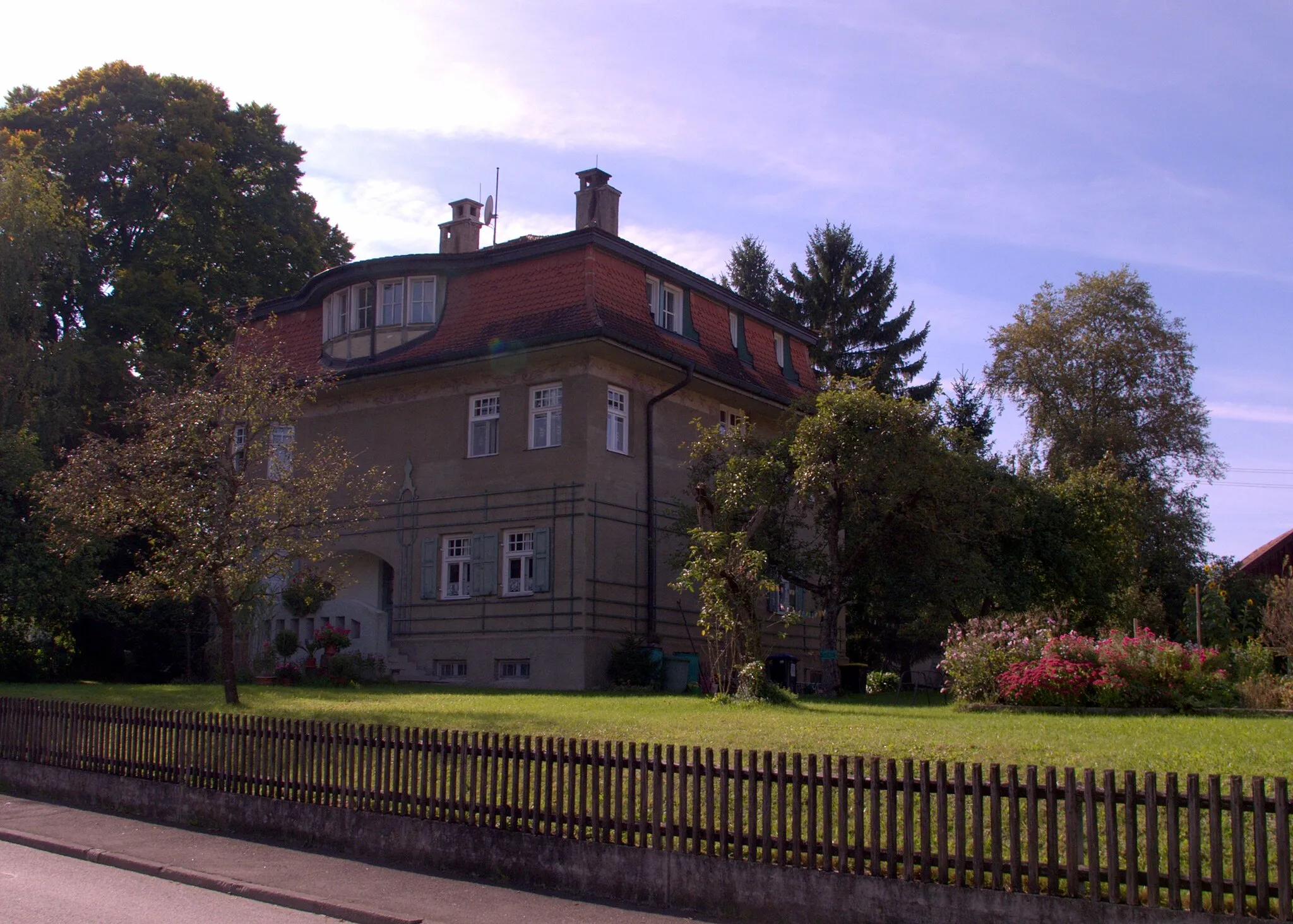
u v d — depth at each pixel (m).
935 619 25.92
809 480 22.56
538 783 9.82
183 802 12.67
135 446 18.88
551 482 26.20
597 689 24.97
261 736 12.08
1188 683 16.53
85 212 36.91
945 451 23.25
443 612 27.38
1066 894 7.34
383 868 10.41
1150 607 35.16
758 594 20.30
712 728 14.27
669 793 8.98
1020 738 12.50
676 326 29.44
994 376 48.31
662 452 28.23
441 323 28.19
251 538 18.25
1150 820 7.10
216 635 29.25
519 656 25.95
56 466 30.08
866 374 47.81
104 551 27.88
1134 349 46.47
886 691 27.47
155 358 32.88
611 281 26.83
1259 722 14.23
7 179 30.77
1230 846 7.94
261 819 11.86
